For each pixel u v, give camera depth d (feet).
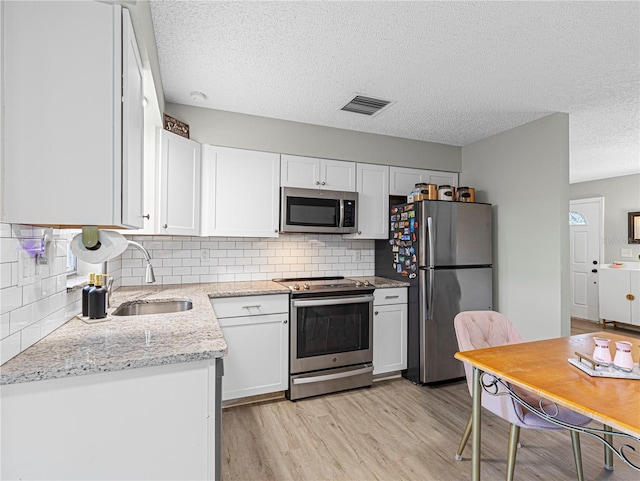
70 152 3.50
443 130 10.63
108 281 6.50
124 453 3.49
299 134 9.95
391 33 5.80
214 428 3.87
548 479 5.80
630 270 15.70
